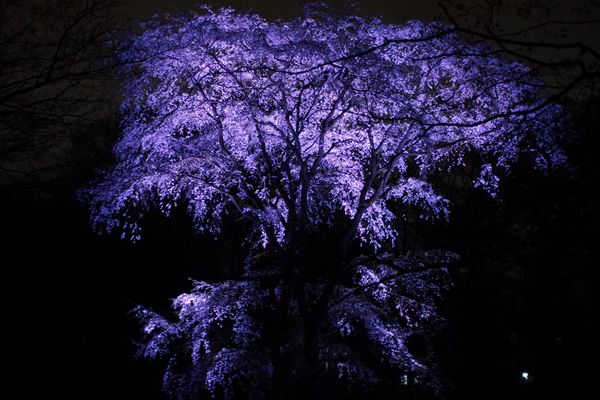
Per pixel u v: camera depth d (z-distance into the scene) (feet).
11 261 56.08
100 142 60.29
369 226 59.72
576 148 29.50
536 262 27.27
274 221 55.93
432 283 51.85
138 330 74.08
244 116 55.01
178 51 52.70
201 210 59.62
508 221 32.14
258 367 50.08
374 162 57.57
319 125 58.13
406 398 51.29
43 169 40.16
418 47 51.13
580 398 28.60
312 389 46.93
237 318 52.95
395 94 52.24
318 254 59.36
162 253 80.64
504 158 43.73
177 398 52.08
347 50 51.42
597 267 26.23
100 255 70.64
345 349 50.60
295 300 54.54
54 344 62.08
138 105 55.01
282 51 50.57
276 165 60.75
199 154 57.82
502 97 48.49
